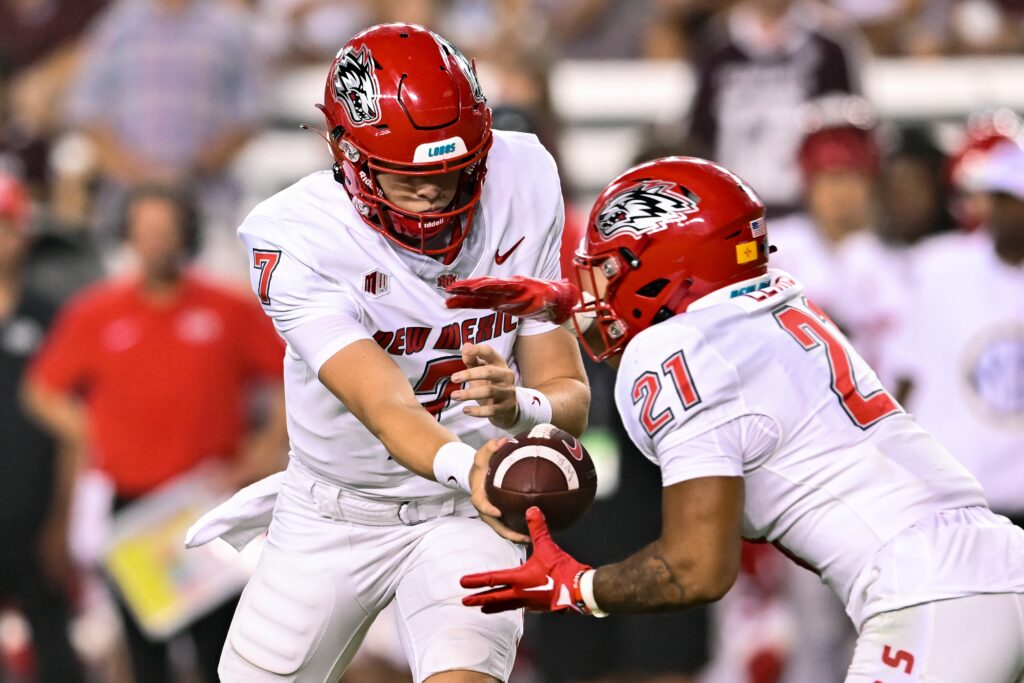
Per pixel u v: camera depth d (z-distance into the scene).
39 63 30.59
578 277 11.70
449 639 12.25
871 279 22.83
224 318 22.11
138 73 27.55
